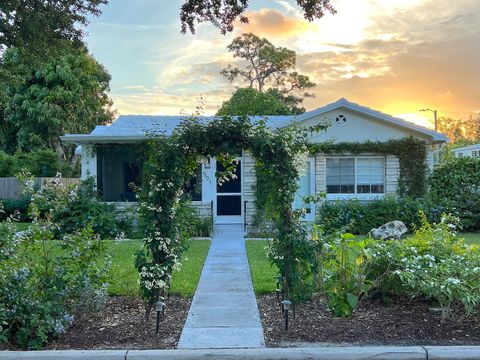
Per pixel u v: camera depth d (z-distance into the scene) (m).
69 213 14.05
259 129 6.20
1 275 5.56
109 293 7.43
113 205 15.27
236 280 8.69
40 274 5.99
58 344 5.45
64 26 15.52
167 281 6.16
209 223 14.83
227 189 16.95
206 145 6.20
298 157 6.19
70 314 6.00
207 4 12.56
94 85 35.06
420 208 15.23
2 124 34.41
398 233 12.69
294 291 6.14
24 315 5.41
